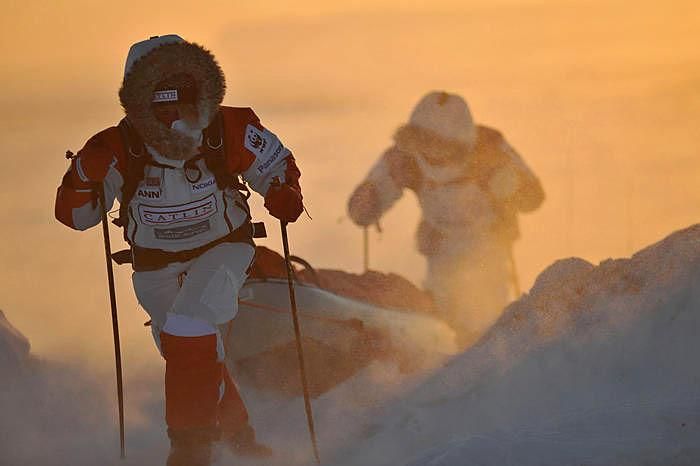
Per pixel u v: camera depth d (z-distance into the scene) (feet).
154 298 67.46
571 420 60.34
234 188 65.51
